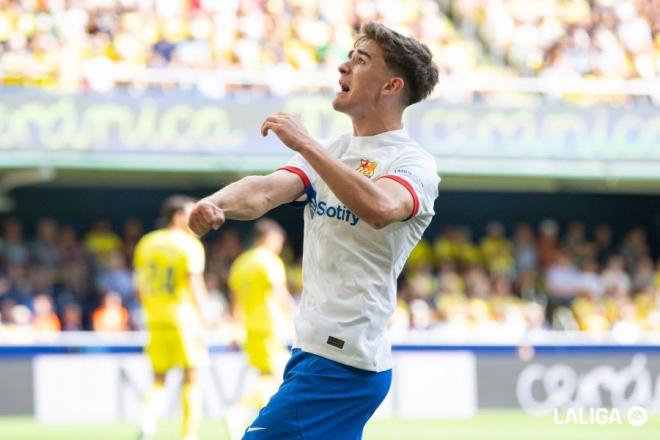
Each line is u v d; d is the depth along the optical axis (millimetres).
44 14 24141
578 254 26797
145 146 22188
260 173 23219
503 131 23641
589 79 26594
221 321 21797
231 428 14977
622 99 24797
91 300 23688
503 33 27344
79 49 23734
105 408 18672
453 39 27219
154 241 14039
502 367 20109
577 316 24656
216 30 24844
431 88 6258
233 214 5859
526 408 20125
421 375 19781
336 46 25672
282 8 25953
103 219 26250
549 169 23859
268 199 5965
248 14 25453
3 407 18469
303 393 6004
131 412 18750
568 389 20234
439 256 26250
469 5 28219
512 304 23984
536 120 23797
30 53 23344
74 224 26719
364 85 6059
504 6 27750
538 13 27672
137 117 22156
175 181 26203
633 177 24281
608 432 17203
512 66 27047
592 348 20344
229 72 23016
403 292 24031
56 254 24031
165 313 13914
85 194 26719
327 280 6027
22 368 18516
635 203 29156
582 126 23984
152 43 24422
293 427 6004
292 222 27922
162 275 13914
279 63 24984
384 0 27078
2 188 24578
